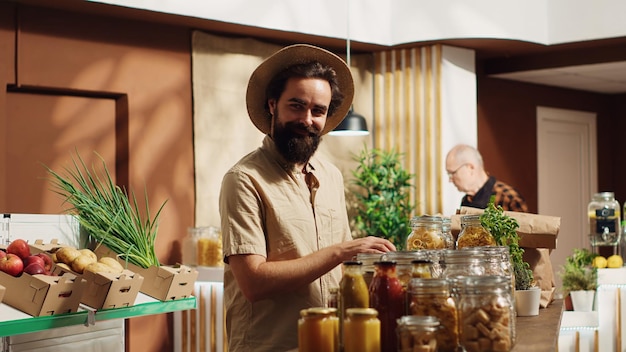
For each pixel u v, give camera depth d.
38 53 5.42
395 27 6.79
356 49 7.00
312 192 2.65
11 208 5.43
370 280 1.97
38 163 5.55
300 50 2.58
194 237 5.91
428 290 1.80
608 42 6.73
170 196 6.05
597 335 4.42
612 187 8.84
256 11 6.03
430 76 6.89
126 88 5.82
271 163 2.58
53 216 3.18
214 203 6.26
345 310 1.89
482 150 7.62
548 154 8.26
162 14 5.66
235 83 6.38
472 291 1.80
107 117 5.88
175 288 3.16
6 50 5.31
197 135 6.17
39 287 2.68
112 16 5.73
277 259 2.52
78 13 5.60
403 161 7.02
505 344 1.79
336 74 2.68
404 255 1.96
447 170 6.01
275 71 2.60
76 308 2.79
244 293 2.44
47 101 5.61
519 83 7.99
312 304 2.51
